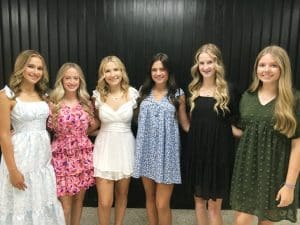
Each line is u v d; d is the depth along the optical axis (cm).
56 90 231
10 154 202
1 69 289
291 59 290
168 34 286
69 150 229
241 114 204
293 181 184
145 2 283
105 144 238
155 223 265
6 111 201
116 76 237
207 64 222
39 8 283
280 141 187
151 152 235
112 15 284
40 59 212
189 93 241
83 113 233
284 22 285
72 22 285
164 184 242
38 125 213
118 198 258
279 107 181
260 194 192
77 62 290
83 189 242
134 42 288
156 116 233
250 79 292
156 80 236
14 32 285
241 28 285
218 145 223
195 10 284
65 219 238
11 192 211
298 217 295
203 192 229
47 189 219
